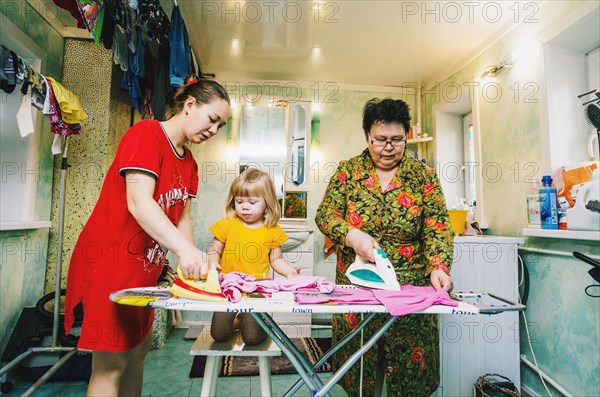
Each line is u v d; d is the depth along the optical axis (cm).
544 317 169
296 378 190
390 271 96
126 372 103
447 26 211
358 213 119
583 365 147
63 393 167
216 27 218
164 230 81
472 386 169
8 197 181
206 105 96
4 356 169
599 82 170
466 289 171
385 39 229
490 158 217
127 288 89
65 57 208
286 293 89
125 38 157
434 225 114
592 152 164
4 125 183
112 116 215
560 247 161
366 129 119
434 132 283
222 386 178
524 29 191
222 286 82
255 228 134
